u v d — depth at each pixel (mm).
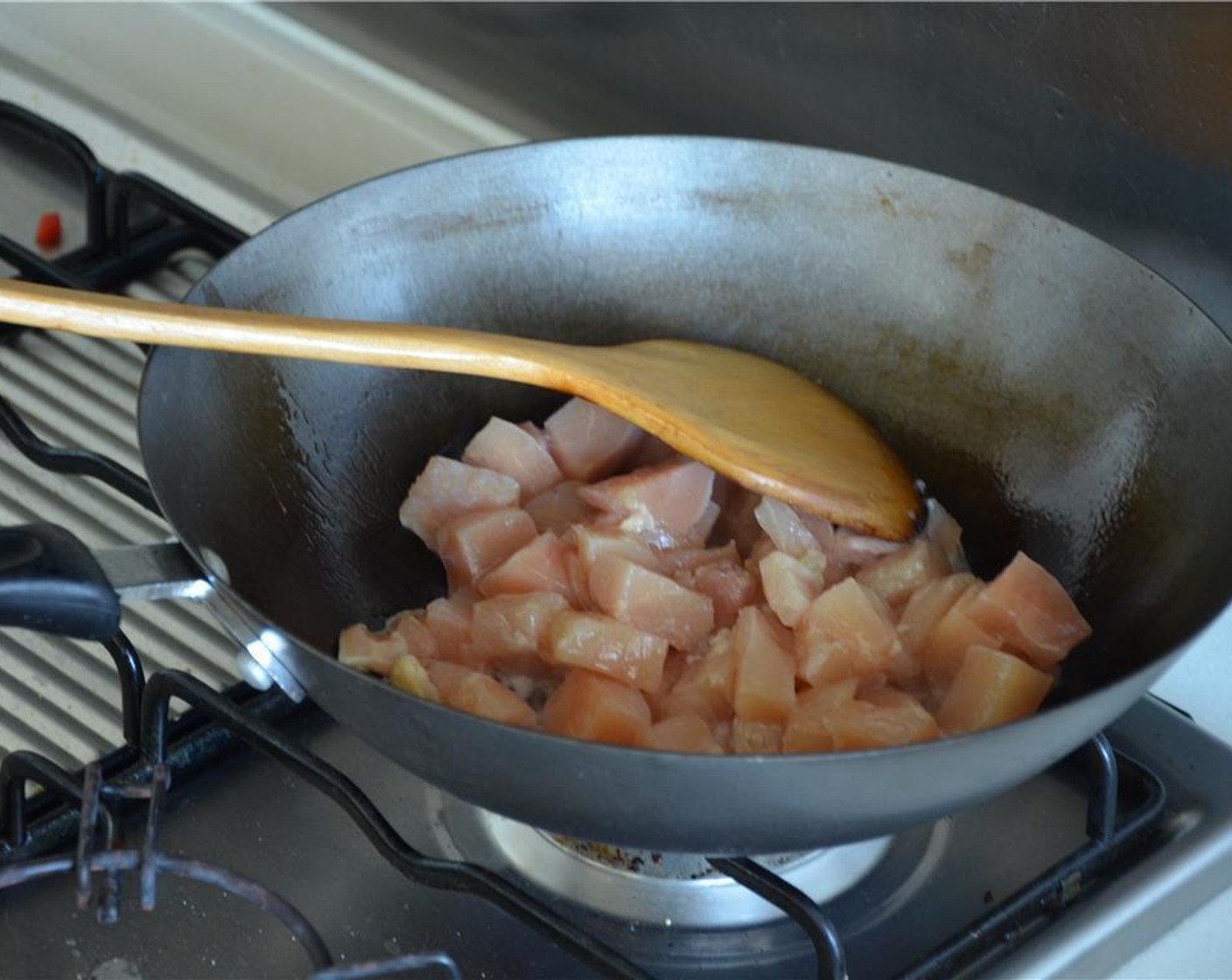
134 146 840
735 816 496
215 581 521
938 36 702
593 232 672
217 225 779
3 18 898
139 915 564
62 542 521
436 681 585
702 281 679
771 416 634
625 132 800
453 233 658
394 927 567
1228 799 596
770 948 568
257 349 581
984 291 648
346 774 608
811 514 647
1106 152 681
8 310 562
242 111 858
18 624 514
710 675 596
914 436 669
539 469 663
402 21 838
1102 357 624
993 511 652
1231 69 639
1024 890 560
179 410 582
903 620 618
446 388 676
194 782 602
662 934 570
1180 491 591
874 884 584
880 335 669
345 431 647
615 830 507
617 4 774
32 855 572
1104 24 663
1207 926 566
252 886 506
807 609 605
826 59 733
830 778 486
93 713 625
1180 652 513
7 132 864
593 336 683
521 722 574
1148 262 687
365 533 647
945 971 549
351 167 833
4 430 658
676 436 617
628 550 626
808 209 665
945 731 578
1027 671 576
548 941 551
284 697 619
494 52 818
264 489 614
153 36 882
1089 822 572
